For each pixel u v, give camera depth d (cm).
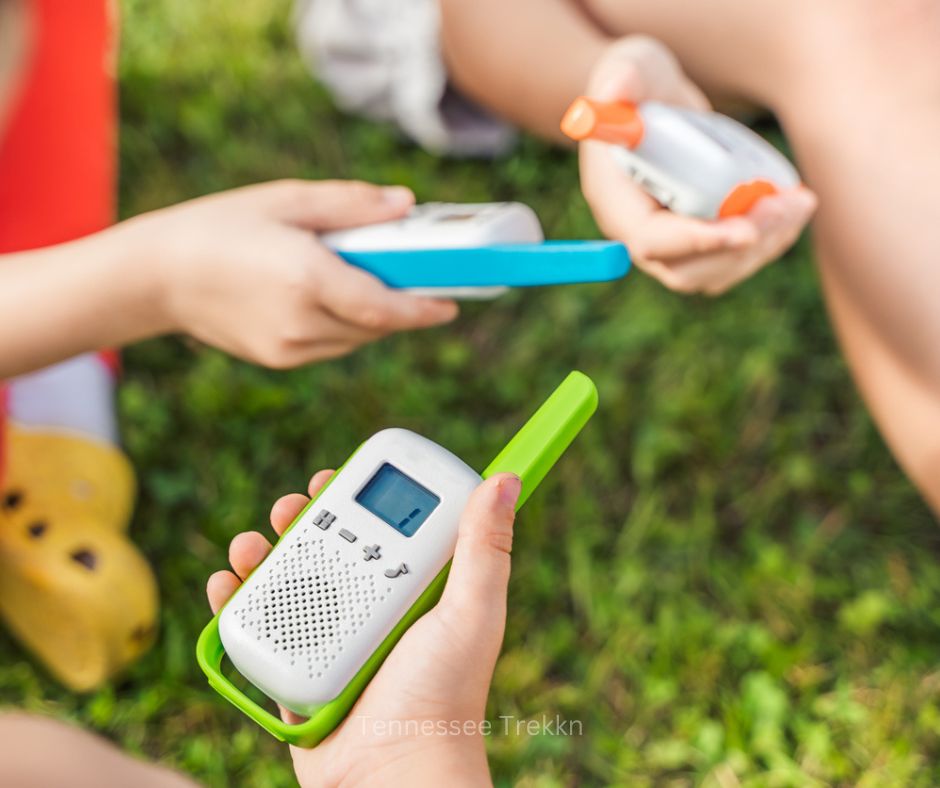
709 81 141
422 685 79
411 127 180
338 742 81
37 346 111
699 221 107
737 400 158
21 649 141
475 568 80
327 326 108
